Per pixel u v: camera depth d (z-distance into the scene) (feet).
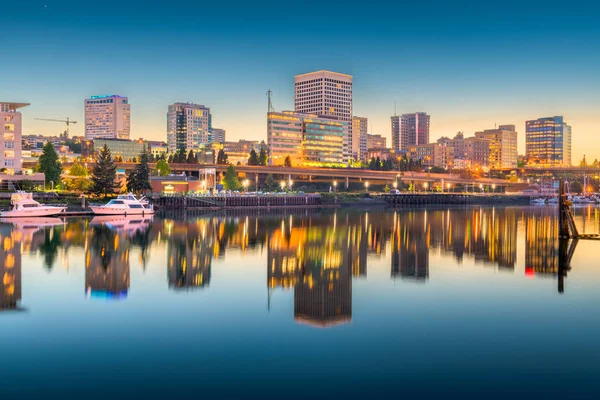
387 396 79.92
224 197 645.92
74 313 122.93
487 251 232.94
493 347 99.55
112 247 245.65
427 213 590.55
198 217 481.05
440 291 146.10
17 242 262.47
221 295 142.51
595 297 138.31
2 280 161.68
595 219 471.21
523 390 81.82
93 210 469.98
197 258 212.84
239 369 89.51
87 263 196.75
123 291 146.92
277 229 354.95
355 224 406.00
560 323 114.62
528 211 639.35
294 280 164.66
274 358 94.27
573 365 90.94
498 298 137.49
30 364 91.45
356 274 174.40
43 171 613.52
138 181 611.47
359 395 80.23
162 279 165.37
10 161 631.15
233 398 79.46
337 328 111.14
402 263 199.21
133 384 83.82
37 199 510.99
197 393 81.00
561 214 273.75
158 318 118.93
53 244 255.50
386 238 295.89
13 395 80.07
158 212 549.54
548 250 233.55
